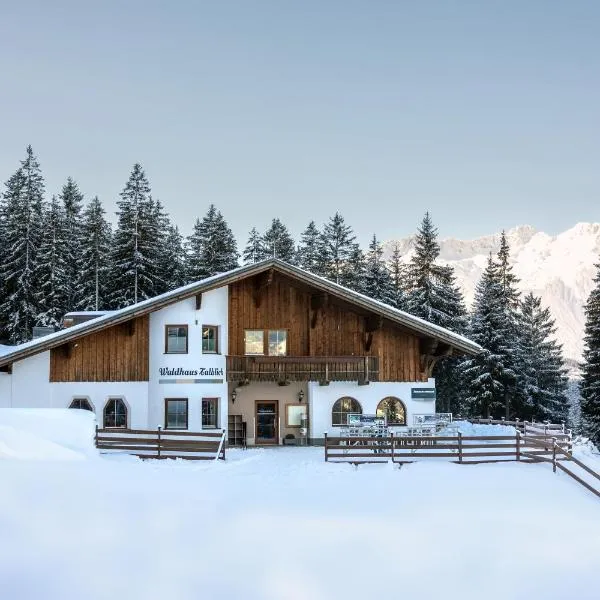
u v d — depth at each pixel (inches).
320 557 610.5
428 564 605.0
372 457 1069.8
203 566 579.2
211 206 2733.8
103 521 666.2
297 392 1378.0
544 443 1001.5
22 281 2281.0
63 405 1208.8
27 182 2487.7
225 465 987.9
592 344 2234.3
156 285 2458.2
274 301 1341.0
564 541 677.3
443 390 2487.7
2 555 572.1
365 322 1359.5
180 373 1244.5
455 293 2549.2
